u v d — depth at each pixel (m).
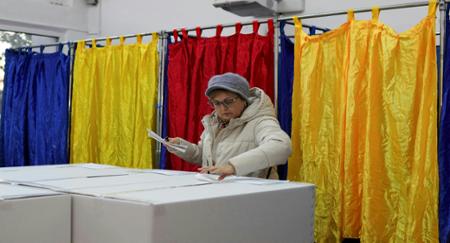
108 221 1.05
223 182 1.45
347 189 2.23
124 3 4.45
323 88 2.38
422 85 2.10
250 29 3.70
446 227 1.99
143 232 0.99
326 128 2.36
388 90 2.17
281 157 1.91
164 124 3.03
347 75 2.27
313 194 1.44
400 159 2.13
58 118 3.58
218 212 1.12
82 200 1.10
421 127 2.07
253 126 2.14
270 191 1.27
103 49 3.36
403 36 2.15
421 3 2.14
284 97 2.56
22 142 3.85
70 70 3.54
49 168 1.82
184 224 1.04
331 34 2.38
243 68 2.66
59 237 1.09
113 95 3.27
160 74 3.07
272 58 2.62
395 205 2.14
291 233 1.35
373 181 2.16
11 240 1.01
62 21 4.59
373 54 2.20
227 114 2.13
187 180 1.48
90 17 4.67
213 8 3.87
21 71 3.87
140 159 3.11
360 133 2.23
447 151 2.02
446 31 2.06
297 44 2.47
